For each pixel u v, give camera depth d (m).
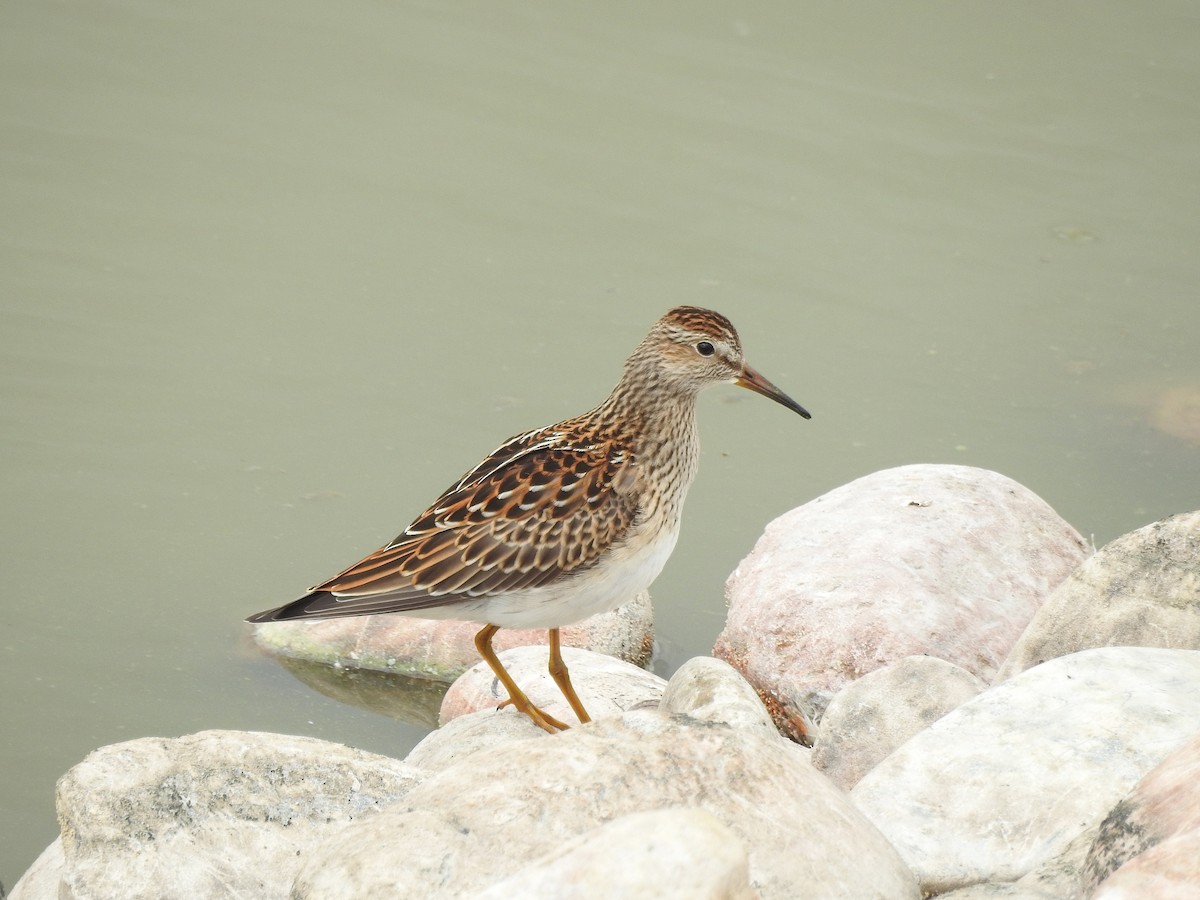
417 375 15.30
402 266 16.64
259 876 7.21
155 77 19.02
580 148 18.39
